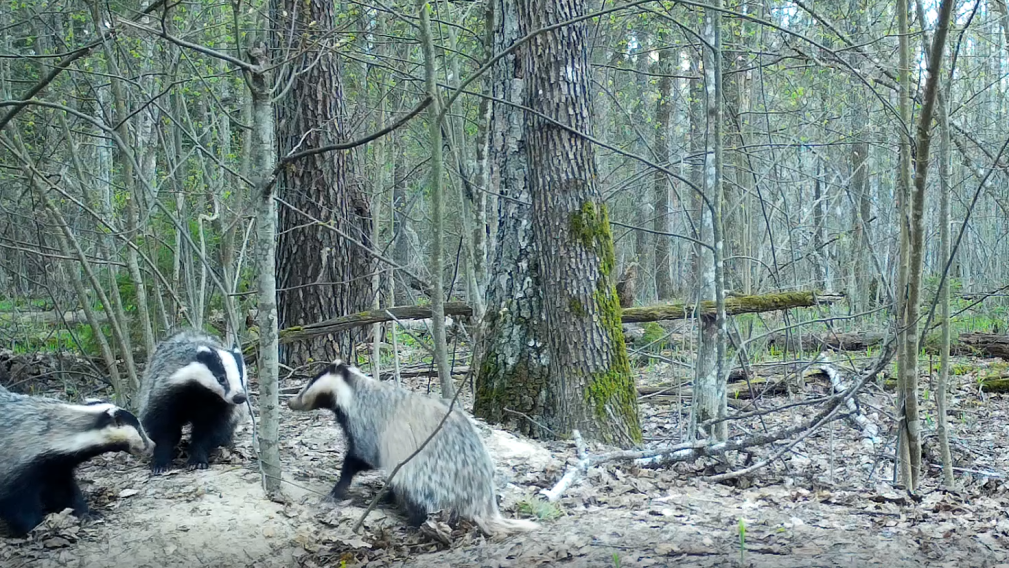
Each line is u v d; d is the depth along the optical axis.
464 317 13.13
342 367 7.10
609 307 9.17
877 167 19.03
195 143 7.75
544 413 9.53
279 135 12.88
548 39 8.88
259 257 6.91
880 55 8.76
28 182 9.63
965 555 5.75
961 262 22.67
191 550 6.32
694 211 19.88
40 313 14.58
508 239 9.78
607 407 9.05
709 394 9.97
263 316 6.98
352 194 13.41
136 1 12.36
